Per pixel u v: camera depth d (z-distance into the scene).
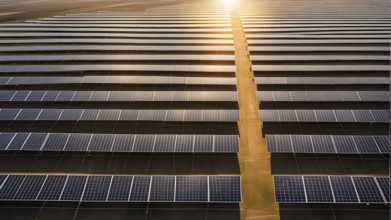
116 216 21.72
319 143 26.59
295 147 26.38
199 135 27.69
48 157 26.36
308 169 25.20
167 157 26.33
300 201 21.91
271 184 24.22
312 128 29.50
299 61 43.59
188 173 25.09
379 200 21.42
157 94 34.22
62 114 31.05
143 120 30.50
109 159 26.17
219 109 32.66
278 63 43.25
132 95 34.19
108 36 57.44
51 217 21.59
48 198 22.19
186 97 33.81
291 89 36.03
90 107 33.03
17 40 54.00
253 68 40.56
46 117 30.77
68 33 59.53
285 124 30.02
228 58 44.66
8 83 37.00
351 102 32.94
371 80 36.66
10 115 30.89
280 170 25.28
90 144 26.97
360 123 29.67
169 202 22.50
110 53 48.47
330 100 32.97
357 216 21.28
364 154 25.95
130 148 26.66
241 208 22.33
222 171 25.28
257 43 50.78
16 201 22.34
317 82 36.62
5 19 87.44
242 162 26.09
